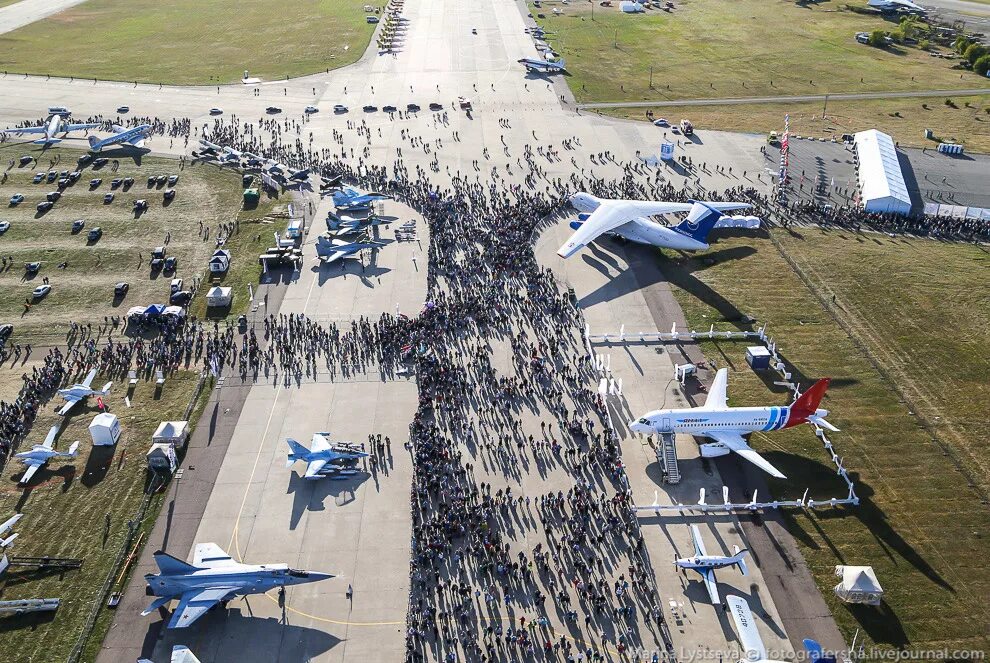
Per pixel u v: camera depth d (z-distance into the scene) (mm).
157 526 85750
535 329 119562
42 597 77438
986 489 91562
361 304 126375
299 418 101688
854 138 188250
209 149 184875
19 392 106312
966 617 75812
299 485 91500
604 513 87125
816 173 174875
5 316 123688
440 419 100375
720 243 147375
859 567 78250
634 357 114625
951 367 113438
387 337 116938
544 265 137875
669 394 106688
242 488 91000
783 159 172375
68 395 103688
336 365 111812
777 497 90438
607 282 133500
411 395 105812
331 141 191250
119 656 71875
